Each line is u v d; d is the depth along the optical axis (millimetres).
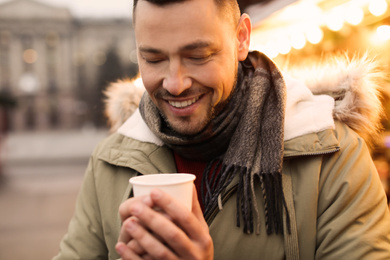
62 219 5590
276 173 964
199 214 833
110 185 1154
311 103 1088
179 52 883
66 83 44281
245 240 977
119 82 1414
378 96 1223
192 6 854
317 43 2904
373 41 2633
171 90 905
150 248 725
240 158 998
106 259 1165
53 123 43906
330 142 990
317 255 949
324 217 959
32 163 14930
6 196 7742
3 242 4508
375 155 2273
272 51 3285
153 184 737
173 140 1042
